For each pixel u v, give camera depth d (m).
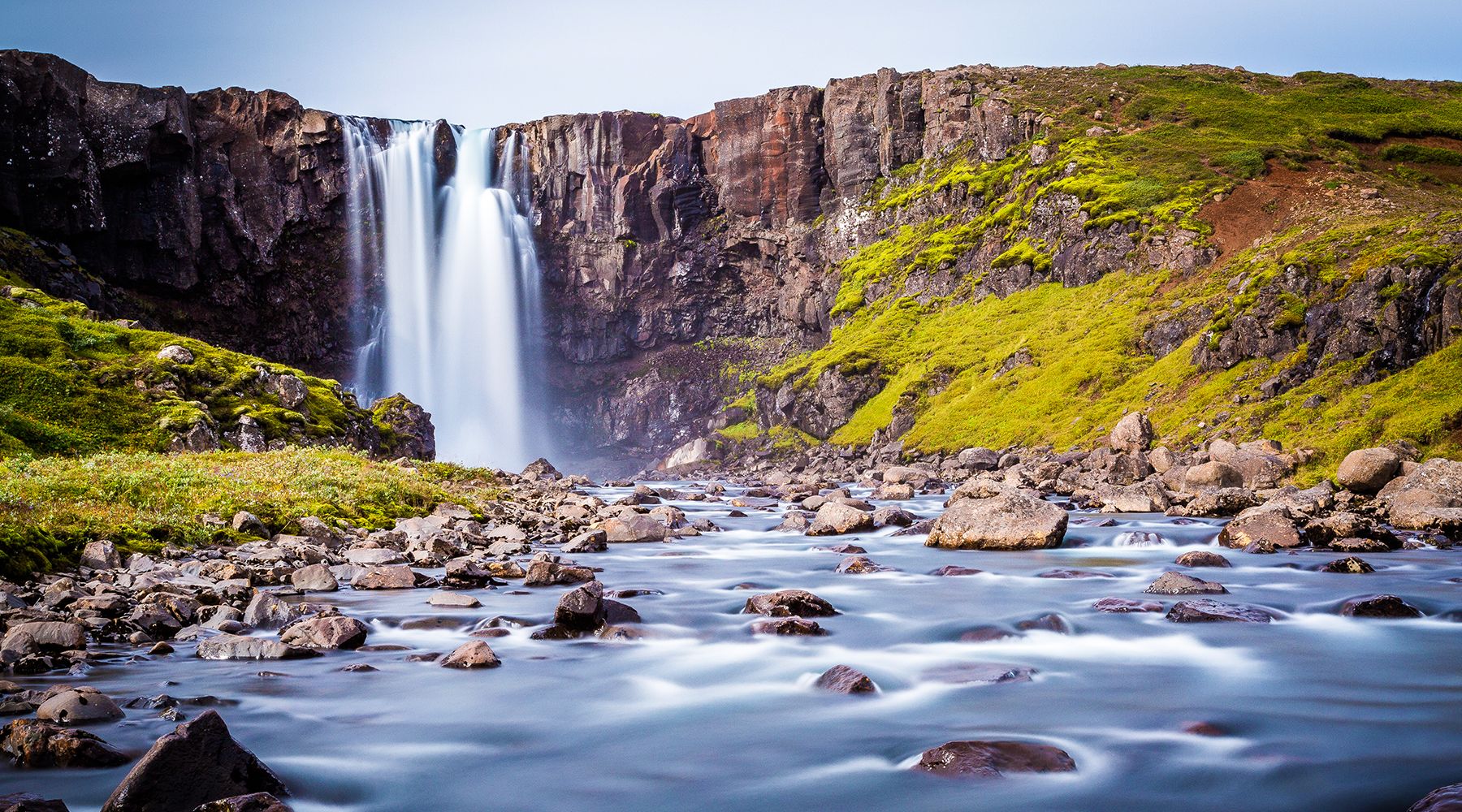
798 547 26.34
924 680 11.80
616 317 132.62
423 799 8.09
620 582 19.52
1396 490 32.47
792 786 8.33
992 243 104.94
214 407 45.38
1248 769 8.57
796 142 133.75
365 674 11.94
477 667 12.29
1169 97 117.38
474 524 28.89
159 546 20.05
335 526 25.47
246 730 9.70
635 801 8.05
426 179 124.94
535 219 133.00
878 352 100.75
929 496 51.78
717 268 136.25
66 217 91.19
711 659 12.95
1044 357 80.81
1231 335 60.72
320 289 115.69
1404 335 48.53
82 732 8.41
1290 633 14.38
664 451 126.56
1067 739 9.42
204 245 105.12
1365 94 124.56
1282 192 87.31
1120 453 50.75
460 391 124.56
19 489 21.12
